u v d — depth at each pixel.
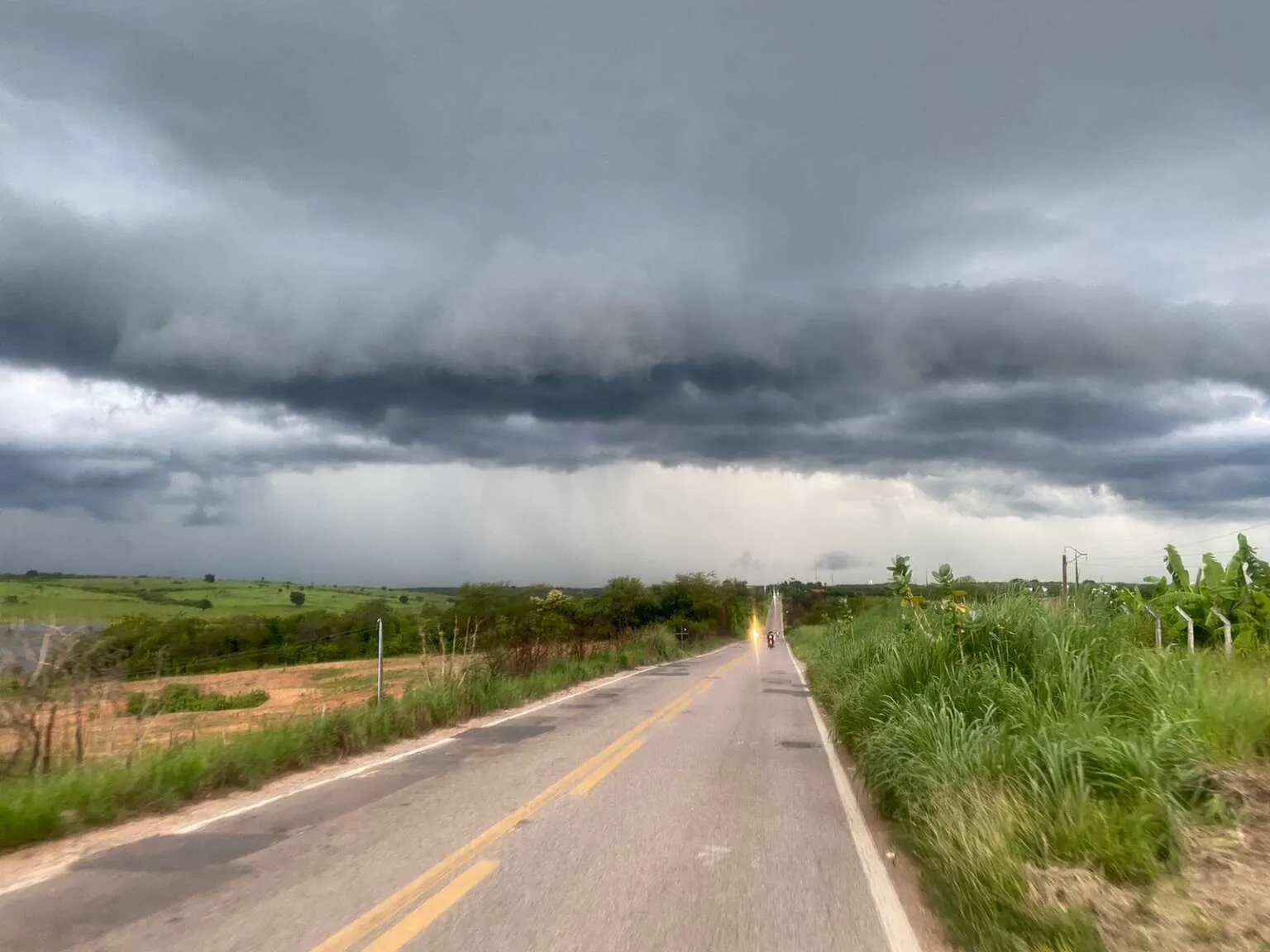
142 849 6.94
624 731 14.20
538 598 34.12
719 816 8.38
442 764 10.98
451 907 5.57
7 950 4.79
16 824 7.03
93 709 10.35
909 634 12.26
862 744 10.38
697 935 5.24
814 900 5.97
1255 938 4.60
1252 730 7.28
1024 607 11.05
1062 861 5.80
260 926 5.18
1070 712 8.07
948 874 5.82
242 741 10.52
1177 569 18.19
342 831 7.51
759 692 22.31
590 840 7.31
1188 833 5.88
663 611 61.91
